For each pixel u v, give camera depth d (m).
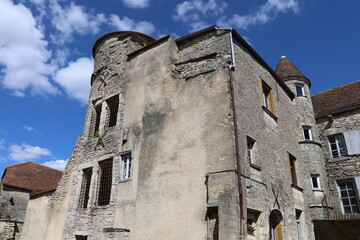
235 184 8.20
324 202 13.90
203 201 8.57
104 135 12.85
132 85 12.82
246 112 10.20
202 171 8.99
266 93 13.04
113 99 13.64
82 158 13.43
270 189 10.27
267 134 11.41
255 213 9.08
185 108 10.38
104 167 12.34
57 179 26.83
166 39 12.32
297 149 14.53
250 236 8.37
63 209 12.97
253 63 12.15
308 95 16.88
